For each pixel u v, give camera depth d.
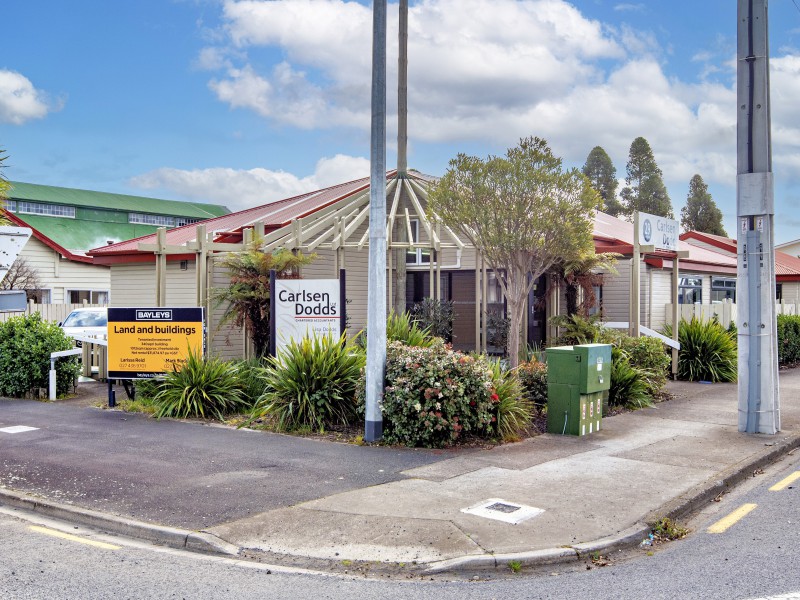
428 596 5.29
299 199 25.16
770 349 10.94
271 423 11.27
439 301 18.12
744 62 10.88
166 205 66.06
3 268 9.05
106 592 5.30
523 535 6.36
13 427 11.27
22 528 6.92
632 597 5.24
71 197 56.72
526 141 13.05
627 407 13.18
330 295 12.52
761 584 5.43
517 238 12.86
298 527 6.59
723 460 9.18
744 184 10.98
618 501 7.34
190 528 6.60
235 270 14.98
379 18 9.77
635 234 16.50
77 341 18.38
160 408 12.25
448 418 9.82
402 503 7.24
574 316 16.59
